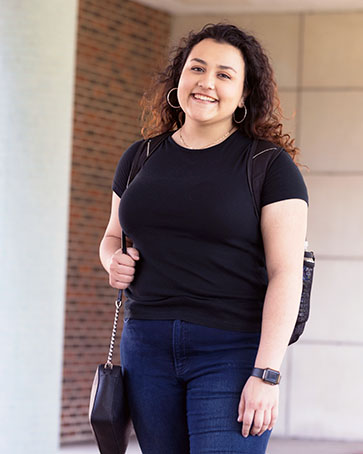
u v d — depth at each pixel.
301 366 9.23
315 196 9.38
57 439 5.15
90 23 8.91
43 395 5.07
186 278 2.74
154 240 2.78
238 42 2.86
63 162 5.16
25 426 5.02
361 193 9.33
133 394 2.85
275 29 9.52
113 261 2.87
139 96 9.35
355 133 9.35
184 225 2.73
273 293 2.65
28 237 5.03
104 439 2.90
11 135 5.03
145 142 2.99
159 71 3.27
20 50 5.06
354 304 9.26
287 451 8.32
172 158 2.85
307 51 9.46
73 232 8.80
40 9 5.10
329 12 9.44
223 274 2.73
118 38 9.16
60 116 5.14
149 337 2.78
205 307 2.73
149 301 2.80
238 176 2.74
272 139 2.95
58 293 5.13
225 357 2.71
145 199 2.79
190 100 2.83
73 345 8.78
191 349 2.73
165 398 2.80
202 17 9.61
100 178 9.02
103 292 9.04
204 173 2.76
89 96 8.91
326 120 9.41
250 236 2.73
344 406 9.16
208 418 2.67
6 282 4.99
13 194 5.02
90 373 8.91
